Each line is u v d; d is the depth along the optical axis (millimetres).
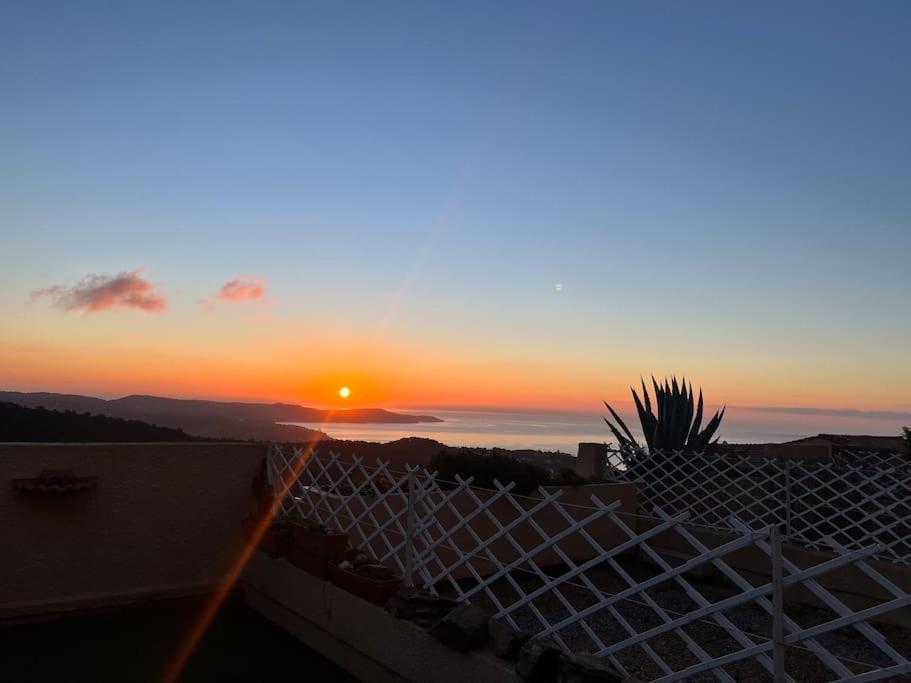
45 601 6082
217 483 7066
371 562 5664
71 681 4812
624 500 9445
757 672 5348
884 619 6785
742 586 3398
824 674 5371
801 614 7031
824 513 8516
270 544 6551
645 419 13477
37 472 6160
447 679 4387
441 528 5430
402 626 4789
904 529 7875
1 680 4805
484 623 4367
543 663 3904
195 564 6867
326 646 5539
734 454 10391
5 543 5965
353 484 6613
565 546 8703
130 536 6559
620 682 3654
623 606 7176
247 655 5480
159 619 6250
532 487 8375
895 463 8453
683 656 5734
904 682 5258
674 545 8852
